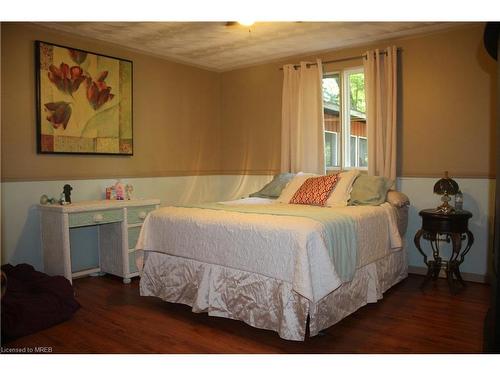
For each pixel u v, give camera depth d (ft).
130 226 12.44
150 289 10.36
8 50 11.15
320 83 14.65
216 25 11.99
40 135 11.75
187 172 16.61
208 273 9.13
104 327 8.84
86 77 12.84
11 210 11.37
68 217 11.05
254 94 16.90
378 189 11.61
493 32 6.84
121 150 13.96
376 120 13.41
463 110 12.11
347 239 8.73
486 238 11.84
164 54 15.16
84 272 12.60
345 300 8.83
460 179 12.23
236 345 7.88
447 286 11.62
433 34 12.53
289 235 7.82
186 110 16.47
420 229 12.34
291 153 15.43
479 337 8.07
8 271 10.34
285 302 7.76
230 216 9.11
